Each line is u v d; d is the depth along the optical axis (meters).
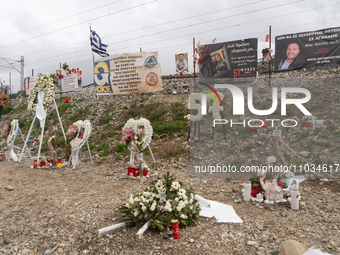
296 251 2.90
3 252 3.25
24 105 20.28
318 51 9.86
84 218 4.10
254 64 10.44
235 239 3.37
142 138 6.70
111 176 6.80
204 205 4.43
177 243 3.30
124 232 3.61
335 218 3.83
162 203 3.80
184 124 10.08
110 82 13.77
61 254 3.18
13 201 5.03
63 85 18.12
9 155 9.26
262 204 4.54
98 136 11.14
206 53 11.22
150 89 13.18
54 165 8.02
